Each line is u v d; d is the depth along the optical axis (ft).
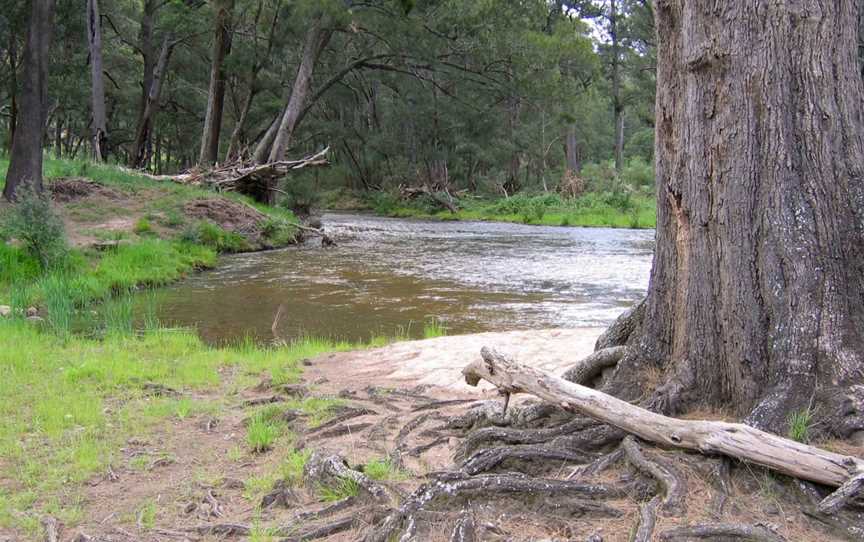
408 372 28.58
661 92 17.99
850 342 15.16
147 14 132.98
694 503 13.50
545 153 201.46
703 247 16.55
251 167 107.45
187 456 20.03
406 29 109.60
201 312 46.68
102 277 53.83
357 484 16.02
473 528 13.16
